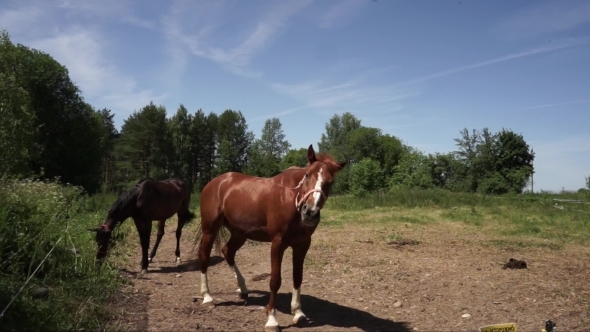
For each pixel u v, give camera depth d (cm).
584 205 2061
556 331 485
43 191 743
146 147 5197
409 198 2130
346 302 597
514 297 608
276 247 484
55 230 627
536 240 1119
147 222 751
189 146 5550
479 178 3800
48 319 425
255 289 655
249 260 864
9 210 568
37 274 544
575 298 605
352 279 706
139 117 5259
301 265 516
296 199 466
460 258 871
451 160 3988
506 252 948
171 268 801
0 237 519
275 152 6731
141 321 487
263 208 507
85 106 3638
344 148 6369
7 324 390
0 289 434
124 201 723
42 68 3241
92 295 521
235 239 593
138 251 947
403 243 1030
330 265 793
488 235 1204
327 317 534
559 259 877
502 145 3828
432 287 661
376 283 684
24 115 2059
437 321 522
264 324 502
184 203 872
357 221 1453
